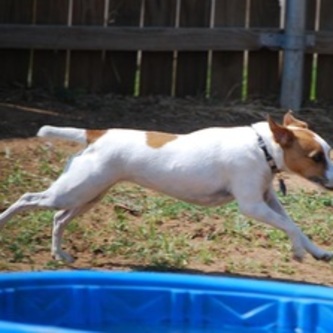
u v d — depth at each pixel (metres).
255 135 9.66
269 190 9.91
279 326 8.22
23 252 10.41
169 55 16.30
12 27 15.91
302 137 9.51
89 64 16.25
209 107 15.95
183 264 10.34
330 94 16.61
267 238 11.23
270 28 16.22
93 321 8.25
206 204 9.90
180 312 8.32
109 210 11.80
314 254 9.70
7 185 12.33
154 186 9.87
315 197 12.57
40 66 16.20
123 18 16.17
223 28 16.14
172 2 16.17
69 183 9.79
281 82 16.23
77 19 16.11
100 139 9.83
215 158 9.66
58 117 15.03
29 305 8.05
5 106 15.30
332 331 8.09
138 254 10.51
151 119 15.28
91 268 10.14
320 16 16.42
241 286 8.28
